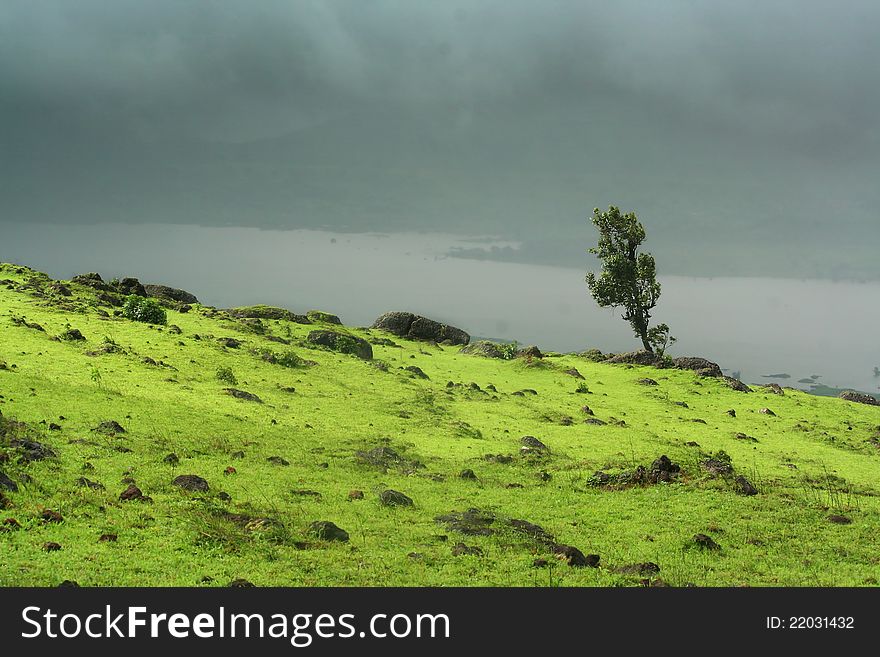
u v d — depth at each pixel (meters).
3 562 17.70
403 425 45.75
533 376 77.19
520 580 20.66
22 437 27.95
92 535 19.89
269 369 56.59
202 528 21.30
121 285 84.44
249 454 33.00
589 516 28.95
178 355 54.38
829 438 56.84
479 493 31.34
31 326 54.47
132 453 29.48
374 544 22.62
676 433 52.53
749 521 28.94
